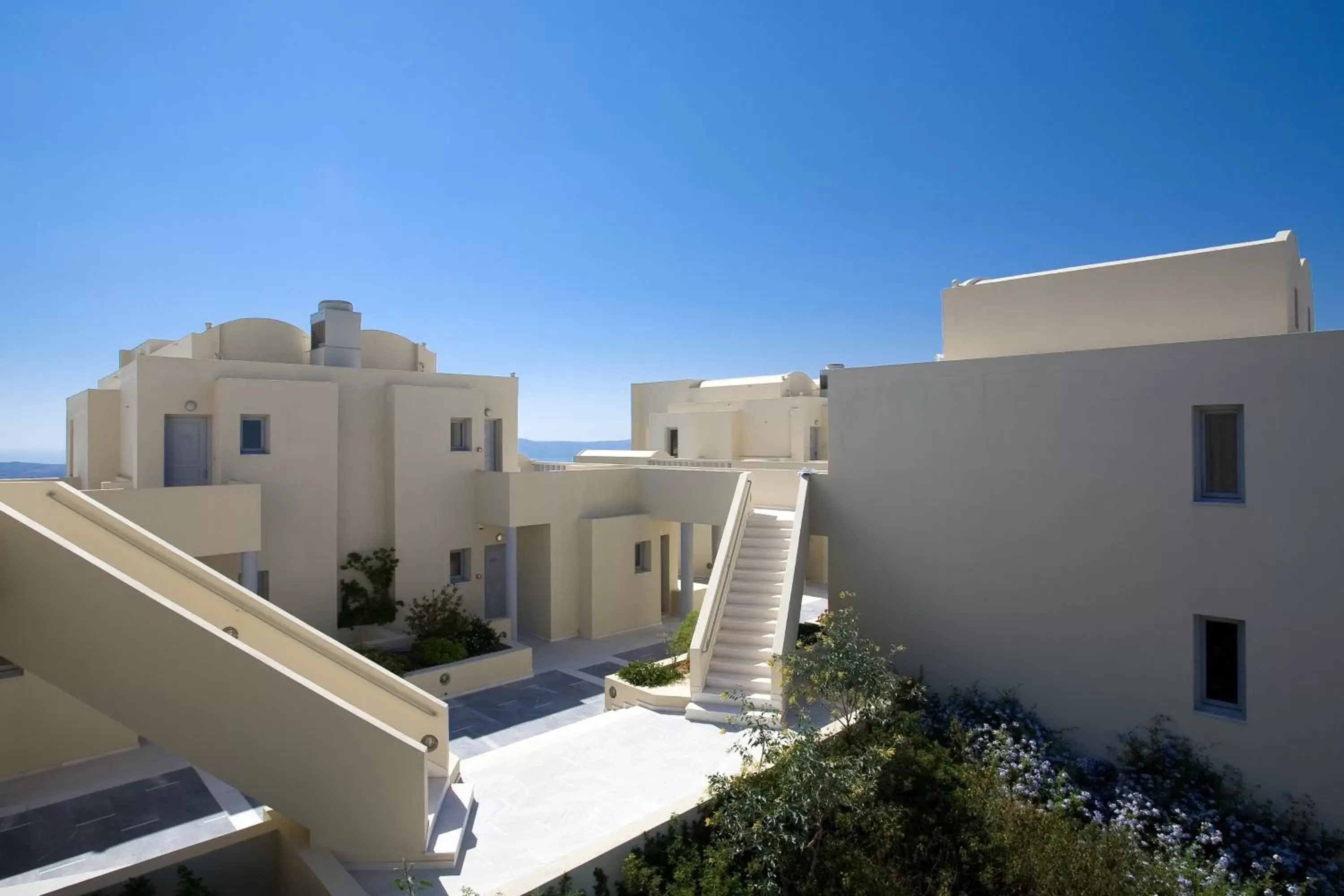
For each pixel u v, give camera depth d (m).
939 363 13.37
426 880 7.67
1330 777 9.59
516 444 23.36
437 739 10.02
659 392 37.38
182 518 14.88
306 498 17.97
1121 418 11.36
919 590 13.65
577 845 8.38
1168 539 10.93
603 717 12.52
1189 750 10.62
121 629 7.27
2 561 7.32
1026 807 9.02
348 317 20.31
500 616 21.88
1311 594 9.76
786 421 30.44
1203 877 8.08
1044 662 12.14
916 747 10.59
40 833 10.52
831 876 7.88
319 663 9.61
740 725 11.78
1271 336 10.05
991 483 12.75
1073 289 13.43
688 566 21.42
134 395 16.86
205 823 10.81
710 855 7.81
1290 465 9.91
